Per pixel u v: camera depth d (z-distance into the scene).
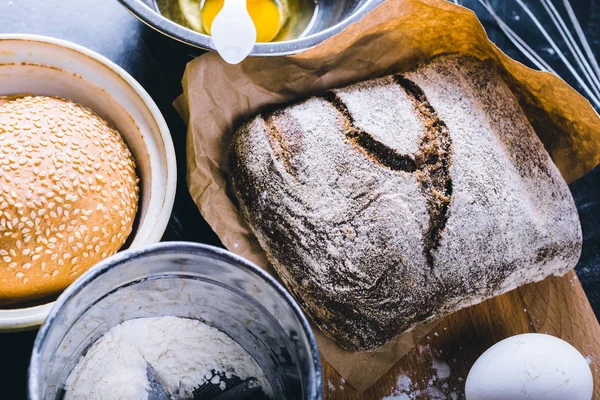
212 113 0.47
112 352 0.40
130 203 0.46
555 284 0.50
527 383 0.44
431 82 0.48
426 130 0.47
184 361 0.40
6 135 0.44
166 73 0.51
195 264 0.38
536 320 0.49
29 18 0.50
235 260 0.37
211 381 0.41
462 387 0.48
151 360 0.40
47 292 0.44
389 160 0.46
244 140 0.47
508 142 0.48
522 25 0.56
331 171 0.46
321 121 0.47
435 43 0.49
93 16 0.50
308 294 0.46
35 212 0.43
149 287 0.39
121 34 0.51
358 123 0.46
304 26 0.53
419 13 0.47
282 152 0.46
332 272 0.45
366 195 0.45
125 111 0.46
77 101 0.47
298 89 0.48
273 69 0.47
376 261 0.45
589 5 0.57
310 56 0.47
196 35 0.45
